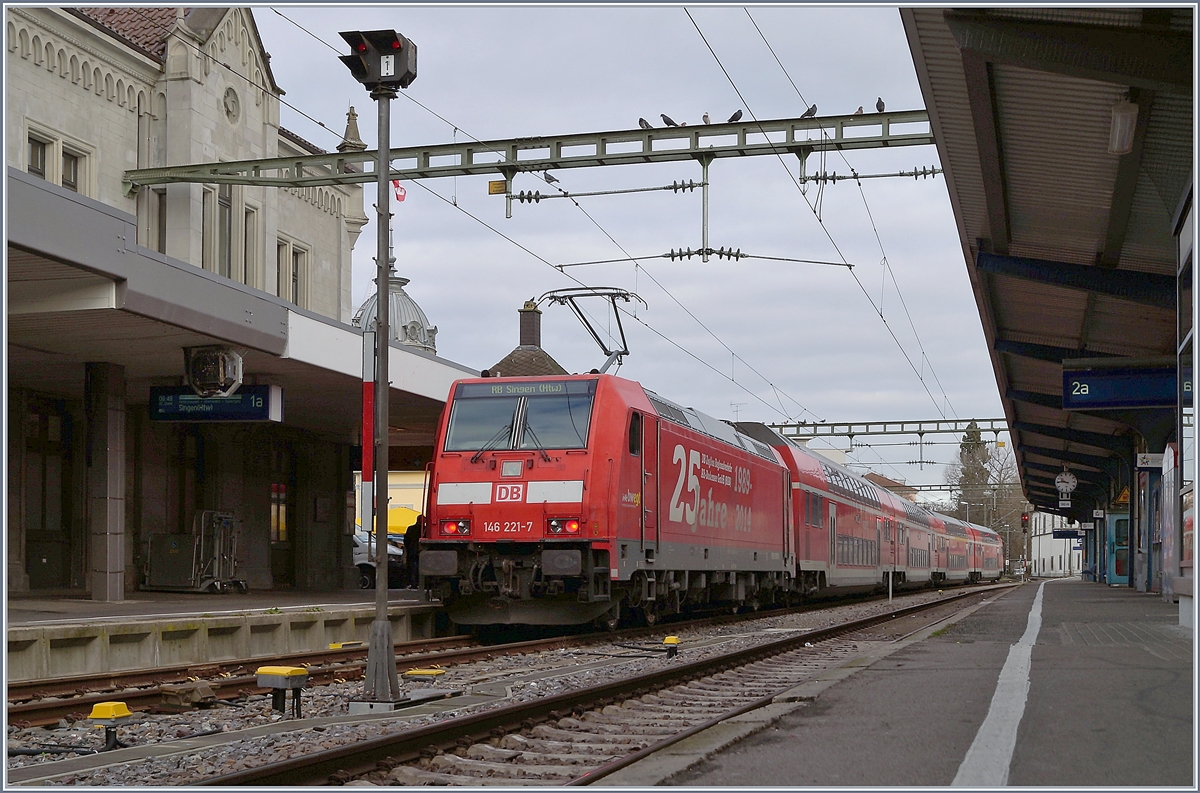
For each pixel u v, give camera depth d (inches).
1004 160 625.6
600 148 797.2
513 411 727.1
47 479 983.6
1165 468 1108.5
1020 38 437.1
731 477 930.1
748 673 535.2
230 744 340.8
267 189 1159.0
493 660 629.6
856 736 323.6
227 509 1128.2
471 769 296.7
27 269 643.5
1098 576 2581.2
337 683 527.8
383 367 453.4
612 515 691.4
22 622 540.7
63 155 947.3
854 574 1375.5
